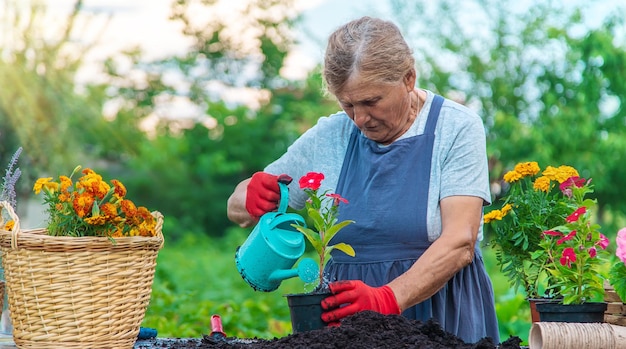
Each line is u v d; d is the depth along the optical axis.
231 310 5.88
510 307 5.37
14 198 2.53
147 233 2.27
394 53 2.29
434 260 2.29
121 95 15.86
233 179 17.66
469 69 12.73
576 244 2.33
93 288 2.16
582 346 2.02
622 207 11.55
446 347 1.98
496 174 11.02
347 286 2.19
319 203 2.32
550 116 11.72
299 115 16.27
